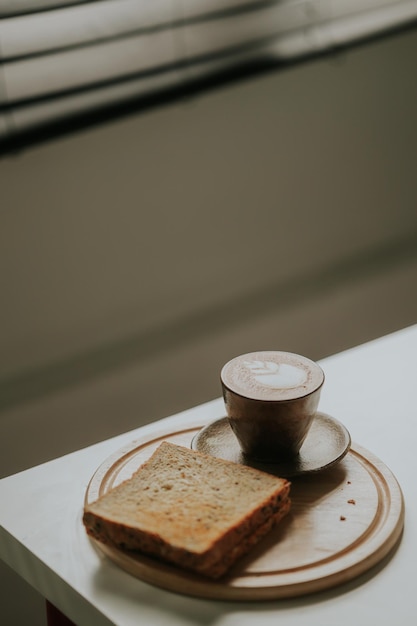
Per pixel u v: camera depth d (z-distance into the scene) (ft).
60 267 5.32
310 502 2.79
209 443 3.03
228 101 5.61
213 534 2.52
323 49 5.62
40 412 5.38
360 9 5.73
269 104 5.79
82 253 5.38
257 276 6.14
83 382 5.53
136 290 5.66
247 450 2.93
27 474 3.04
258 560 2.57
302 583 2.51
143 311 5.73
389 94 6.29
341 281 6.48
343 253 6.49
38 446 5.40
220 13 5.23
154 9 5.06
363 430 3.20
